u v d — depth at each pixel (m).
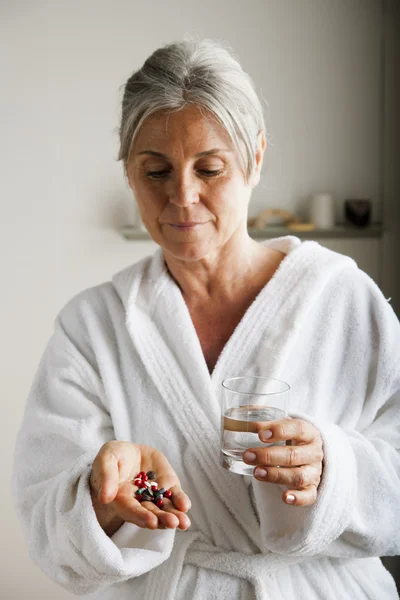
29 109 2.87
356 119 3.01
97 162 2.92
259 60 2.95
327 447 0.99
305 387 1.16
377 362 1.17
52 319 2.97
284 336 1.13
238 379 0.99
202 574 1.10
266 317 1.15
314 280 1.16
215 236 1.09
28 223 2.92
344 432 1.10
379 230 2.95
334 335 1.17
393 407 1.19
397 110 2.91
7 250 2.92
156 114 1.03
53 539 1.02
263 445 0.94
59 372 1.21
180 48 1.06
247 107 1.06
